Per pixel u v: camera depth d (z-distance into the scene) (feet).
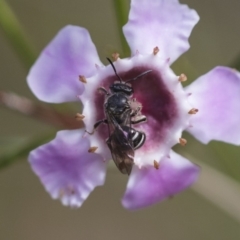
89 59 0.32
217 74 0.32
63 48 0.31
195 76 0.33
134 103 0.32
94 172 0.32
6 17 0.33
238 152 0.35
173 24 0.32
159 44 0.32
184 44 0.32
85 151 0.32
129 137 0.31
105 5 0.42
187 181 0.32
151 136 0.32
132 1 0.32
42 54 0.31
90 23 0.42
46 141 0.33
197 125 0.32
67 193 0.32
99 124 0.32
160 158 0.32
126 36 0.32
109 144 0.31
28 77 0.31
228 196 0.36
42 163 0.32
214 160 0.39
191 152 0.38
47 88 0.32
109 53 0.33
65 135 0.32
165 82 0.32
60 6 0.43
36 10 0.44
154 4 0.32
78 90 0.32
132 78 0.32
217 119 0.32
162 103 0.32
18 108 0.34
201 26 0.44
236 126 0.32
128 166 0.31
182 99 0.32
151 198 0.32
